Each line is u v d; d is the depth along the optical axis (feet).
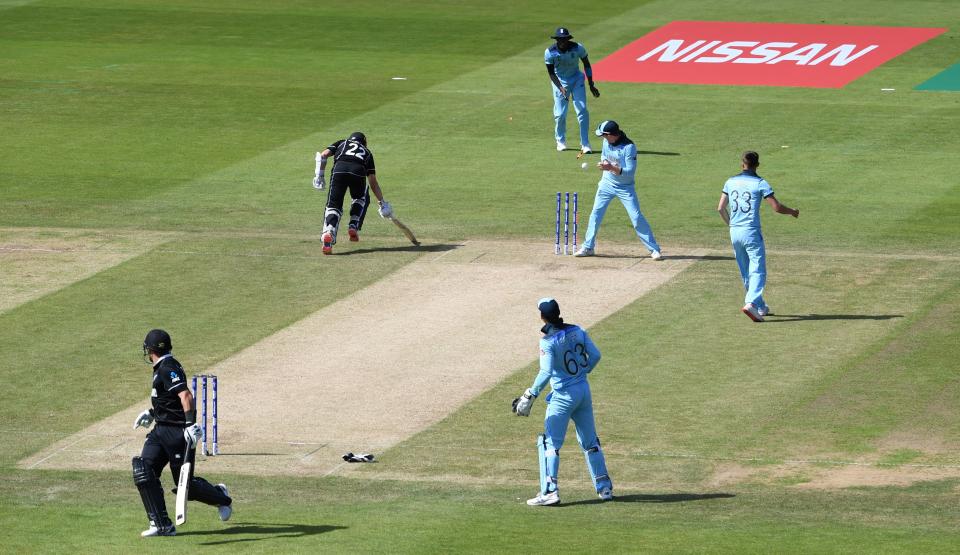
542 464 191.72
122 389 244.01
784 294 282.97
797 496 193.98
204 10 590.96
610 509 188.65
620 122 429.79
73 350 261.24
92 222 341.62
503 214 345.10
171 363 180.65
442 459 213.25
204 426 218.79
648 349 254.88
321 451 217.15
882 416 223.51
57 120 438.40
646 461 210.18
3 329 272.31
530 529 177.58
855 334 259.19
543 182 372.58
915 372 240.53
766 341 257.14
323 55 520.42
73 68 502.79
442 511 188.24
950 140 403.95
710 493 196.24
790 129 419.33
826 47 515.50
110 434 225.76
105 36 550.36
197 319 275.39
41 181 377.09
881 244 315.58
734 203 263.70
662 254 311.47
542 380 189.57
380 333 266.16
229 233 331.98
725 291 285.64
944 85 466.29
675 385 238.68
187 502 187.62
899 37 528.22
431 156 397.80
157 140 416.26
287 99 460.14
